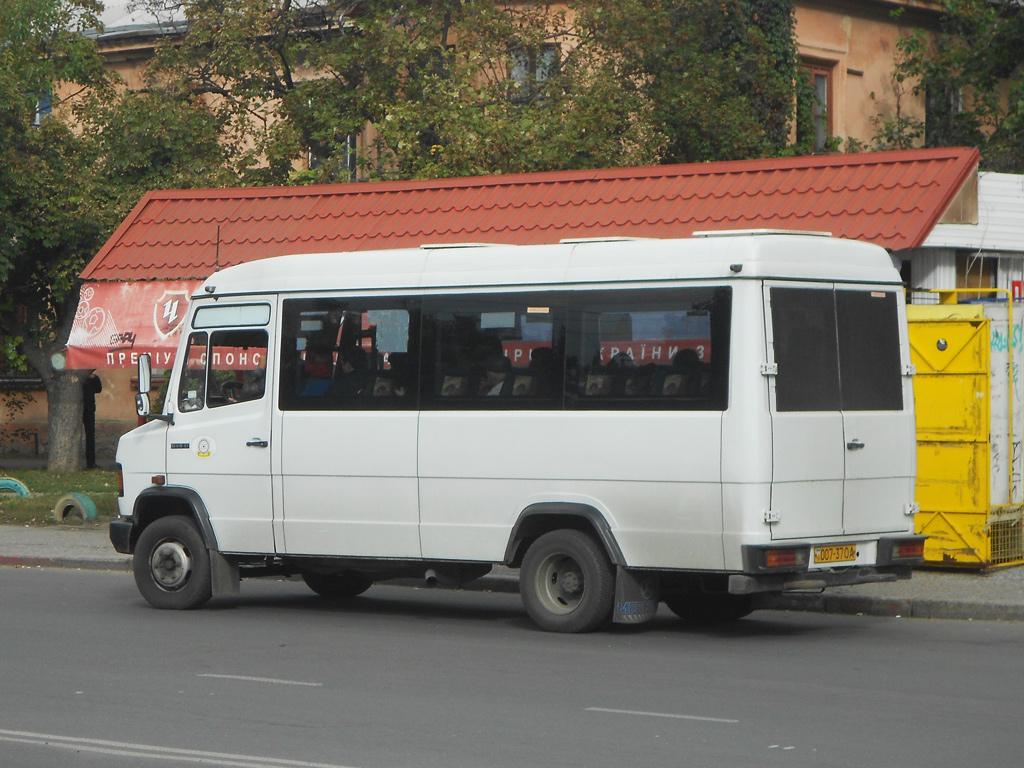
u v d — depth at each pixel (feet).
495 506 53.83
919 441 66.39
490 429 53.88
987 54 141.90
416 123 119.85
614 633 54.03
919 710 38.73
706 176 82.07
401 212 90.22
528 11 129.29
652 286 51.11
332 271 58.44
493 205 87.61
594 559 52.11
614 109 120.57
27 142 126.21
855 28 155.43
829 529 50.78
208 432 60.54
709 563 49.49
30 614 60.23
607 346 51.93
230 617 59.41
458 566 56.03
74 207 125.49
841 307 51.78
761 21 138.72
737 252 49.57
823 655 48.62
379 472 56.24
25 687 42.73
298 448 58.08
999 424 66.80
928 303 74.74
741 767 32.12
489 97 119.75
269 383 59.21
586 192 85.25
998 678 43.93
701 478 49.49
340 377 57.62
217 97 149.69
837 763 32.48
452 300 55.36
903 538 52.75
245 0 128.88
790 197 77.36
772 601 61.87
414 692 41.65
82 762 33.01
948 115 154.92
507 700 40.34
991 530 66.13
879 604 59.52
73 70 140.05
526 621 57.93
